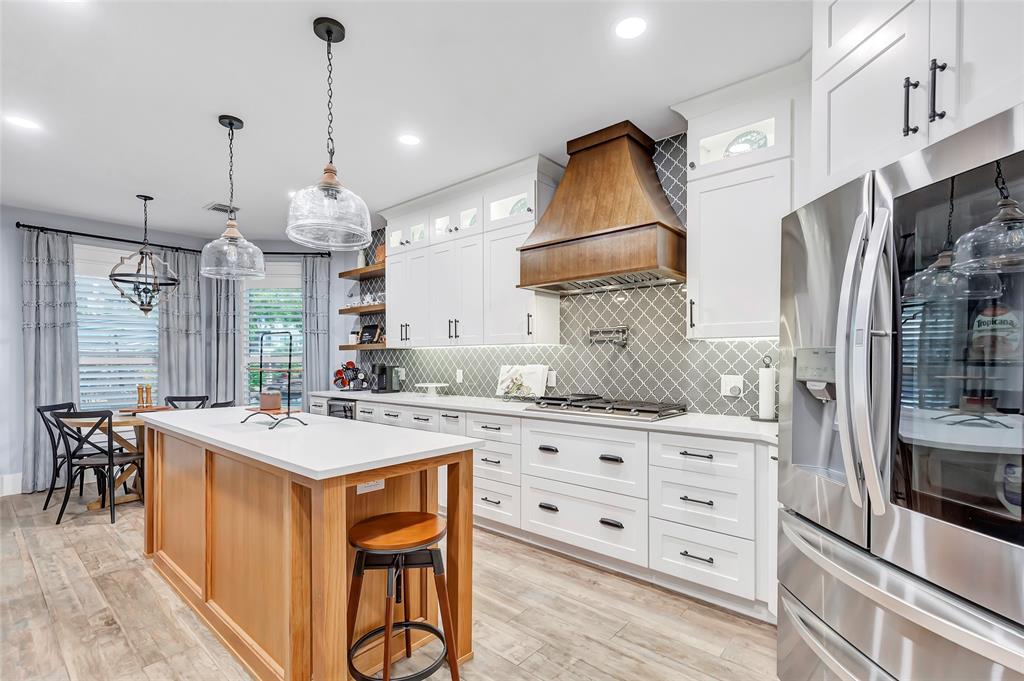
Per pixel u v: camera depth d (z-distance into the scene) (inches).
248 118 118.0
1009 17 40.4
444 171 152.3
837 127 61.6
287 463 66.5
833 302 56.6
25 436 177.8
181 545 103.9
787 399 66.2
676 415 116.6
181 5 79.5
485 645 83.0
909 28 50.5
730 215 106.4
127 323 205.8
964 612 40.9
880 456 48.6
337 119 119.1
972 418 40.1
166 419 111.0
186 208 186.2
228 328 227.1
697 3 80.0
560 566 115.0
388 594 66.4
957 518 41.6
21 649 82.5
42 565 116.0
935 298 43.4
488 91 107.1
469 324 160.4
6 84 102.6
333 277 236.2
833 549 55.8
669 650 82.0
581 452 115.6
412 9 81.3
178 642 84.8
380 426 99.9
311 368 229.8
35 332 181.2
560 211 129.5
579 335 145.8
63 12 80.7
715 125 109.0
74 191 166.7
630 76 101.5
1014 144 37.0
